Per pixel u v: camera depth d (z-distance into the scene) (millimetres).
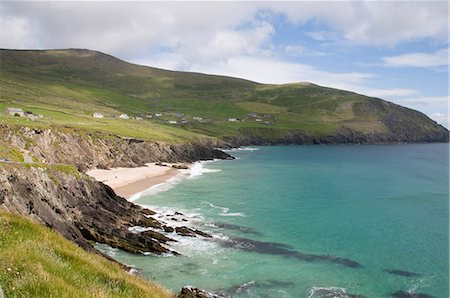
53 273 13648
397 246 59625
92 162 124188
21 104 174375
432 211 82750
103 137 138250
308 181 121312
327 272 49312
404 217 77312
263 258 53250
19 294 11180
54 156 110375
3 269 12344
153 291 17484
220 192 98062
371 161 188750
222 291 42906
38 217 48094
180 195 92500
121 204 72375
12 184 47969
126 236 55531
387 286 45656
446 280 47469
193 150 179500
